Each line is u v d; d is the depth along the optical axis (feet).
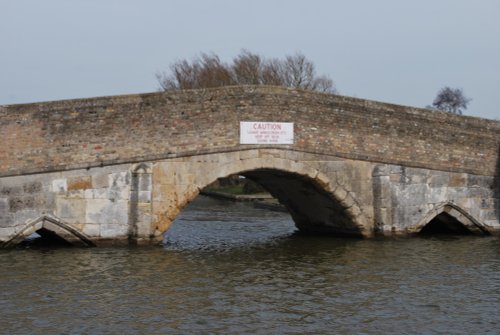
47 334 32.01
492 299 40.37
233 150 60.54
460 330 33.78
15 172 54.24
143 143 57.82
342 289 42.93
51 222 55.42
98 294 40.16
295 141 62.85
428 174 70.28
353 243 65.67
